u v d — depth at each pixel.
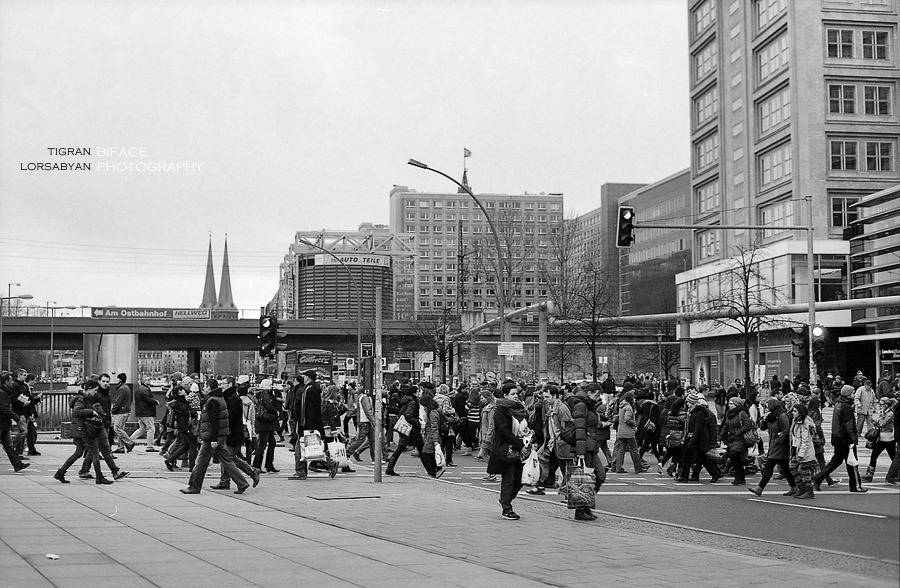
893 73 68.06
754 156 73.69
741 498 18.25
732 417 21.09
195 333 85.81
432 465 22.34
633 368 88.81
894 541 11.88
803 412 18.22
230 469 17.98
